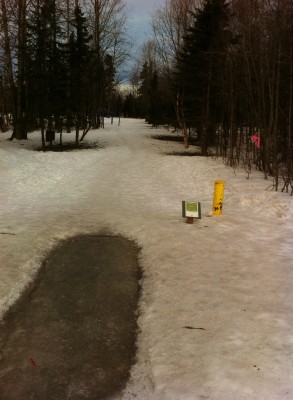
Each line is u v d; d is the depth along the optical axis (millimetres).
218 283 5430
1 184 12211
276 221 8398
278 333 4230
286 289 5234
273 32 13875
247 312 4660
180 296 5109
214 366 3752
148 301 5137
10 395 3580
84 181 13289
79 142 27188
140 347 4230
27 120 26828
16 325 4664
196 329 4359
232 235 7457
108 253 6883
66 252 6906
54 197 10891
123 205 9961
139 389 3617
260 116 14680
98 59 30062
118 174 14844
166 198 10859
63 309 5031
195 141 29828
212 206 9734
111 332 4543
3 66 27344
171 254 6531
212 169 16047
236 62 17500
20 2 23359
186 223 8250
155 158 19953
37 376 3822
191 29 22047
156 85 52156
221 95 20172
